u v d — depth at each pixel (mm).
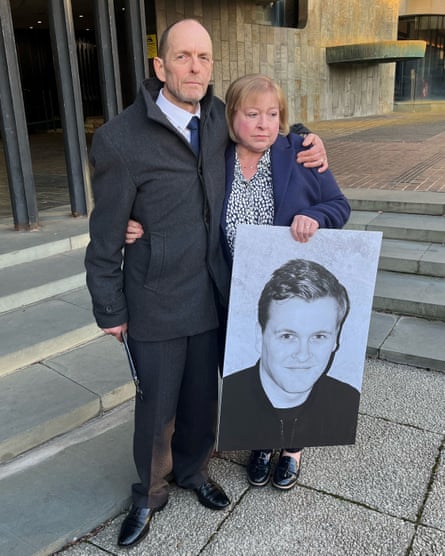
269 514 2131
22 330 3213
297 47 14680
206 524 2086
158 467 2010
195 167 1739
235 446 2100
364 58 15367
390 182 6141
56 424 2562
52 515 2092
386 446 2527
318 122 15852
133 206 1749
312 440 2150
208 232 1815
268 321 1955
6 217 4961
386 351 3342
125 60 12305
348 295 1976
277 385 2043
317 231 1862
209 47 1666
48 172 7914
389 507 2150
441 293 3854
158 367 1892
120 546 1979
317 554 1935
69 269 3900
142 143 1650
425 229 4504
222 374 2096
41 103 16203
